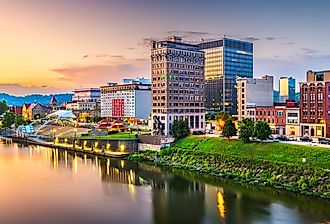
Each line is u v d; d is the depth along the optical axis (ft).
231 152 499.92
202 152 530.68
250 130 506.07
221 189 398.62
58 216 323.37
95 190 405.59
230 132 538.06
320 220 301.43
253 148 486.79
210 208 336.90
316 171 387.55
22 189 412.57
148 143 633.20
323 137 581.53
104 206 348.59
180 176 467.11
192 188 406.82
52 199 373.40
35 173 498.69
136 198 373.20
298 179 393.50
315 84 596.29
